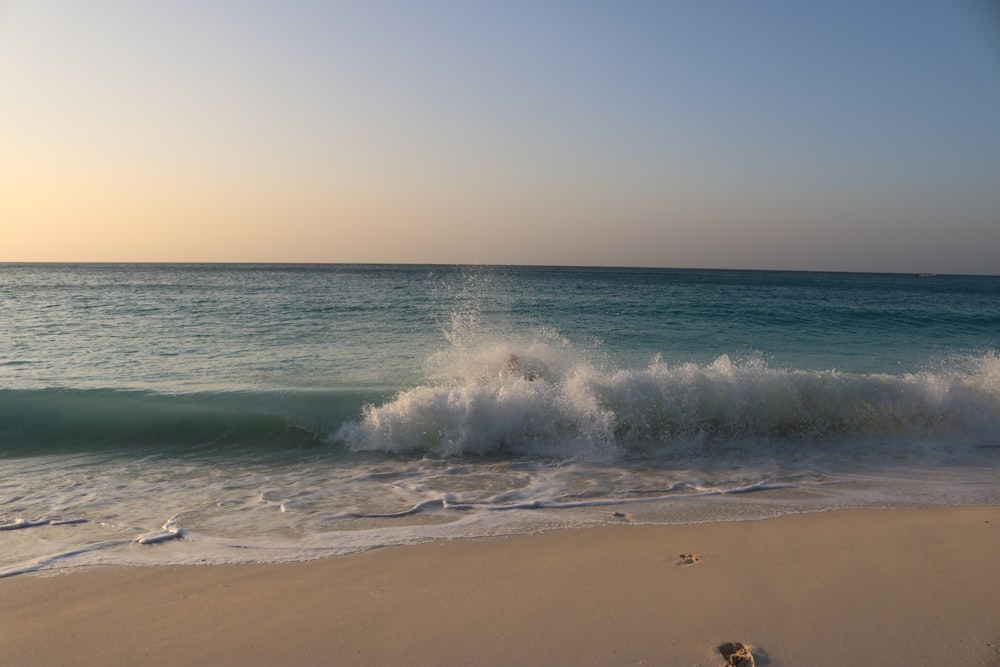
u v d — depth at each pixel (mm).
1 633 3125
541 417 7508
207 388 9508
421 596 3516
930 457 6992
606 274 115250
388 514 5070
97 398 8414
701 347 15438
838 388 8070
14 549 4262
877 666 2781
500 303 28234
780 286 61000
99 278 60062
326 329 17344
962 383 8609
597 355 13562
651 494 5633
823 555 4062
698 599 3438
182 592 3590
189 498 5520
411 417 7445
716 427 7680
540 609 3344
